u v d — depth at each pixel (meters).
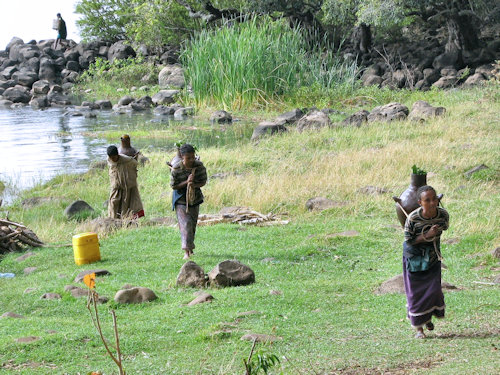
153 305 11.31
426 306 8.43
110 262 14.51
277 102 45.81
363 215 18.02
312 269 13.45
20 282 13.42
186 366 7.91
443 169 22.19
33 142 38.00
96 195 23.22
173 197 14.41
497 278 11.66
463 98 39.75
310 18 60.19
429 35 62.06
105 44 84.06
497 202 17.83
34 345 9.00
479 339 8.19
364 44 60.72
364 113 34.16
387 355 7.80
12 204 22.61
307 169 23.84
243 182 21.64
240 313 10.21
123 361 8.37
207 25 67.88
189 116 47.59
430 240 8.35
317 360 7.79
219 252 14.81
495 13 53.53
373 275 12.77
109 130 41.94
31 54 81.62
